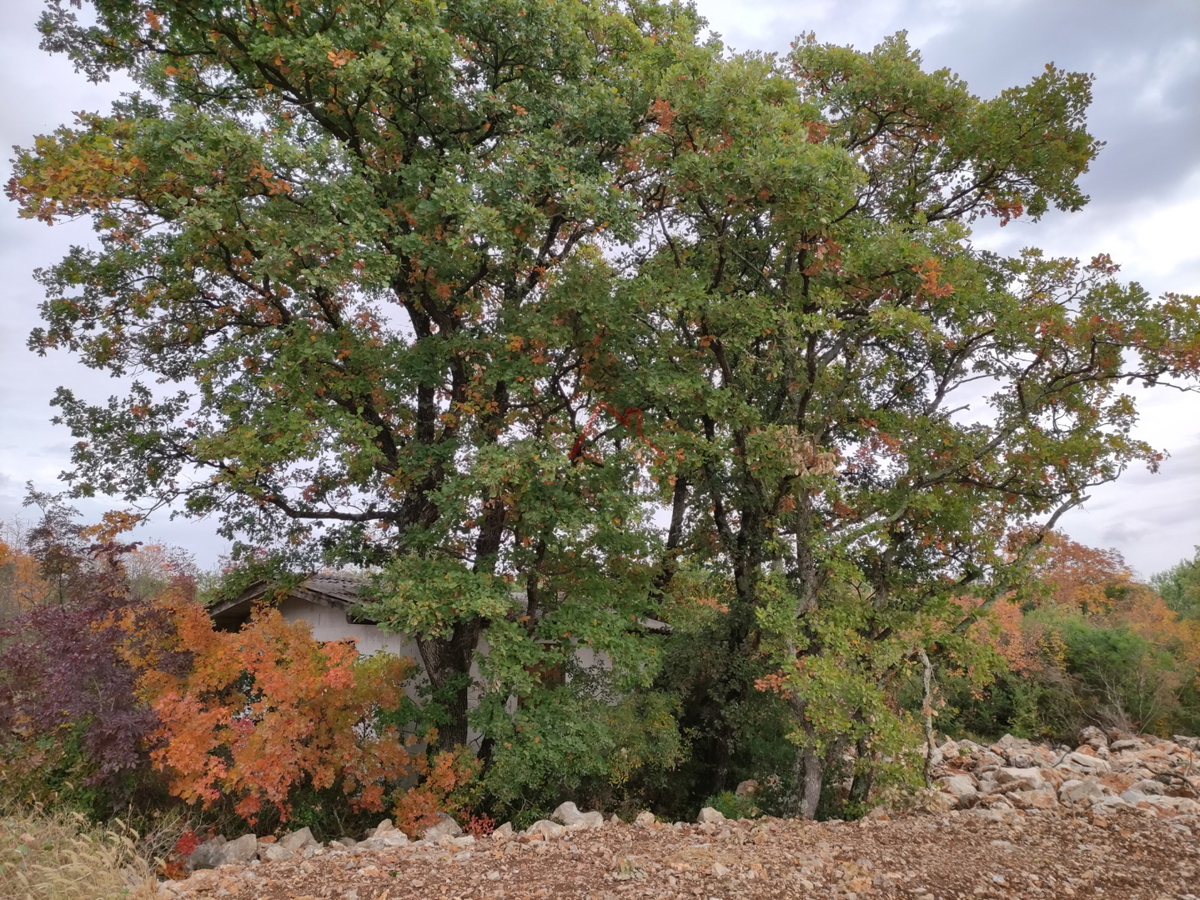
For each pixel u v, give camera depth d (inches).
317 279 377.1
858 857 295.9
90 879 246.2
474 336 498.3
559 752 409.1
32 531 418.0
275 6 399.9
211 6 405.1
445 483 425.1
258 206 424.8
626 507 433.1
